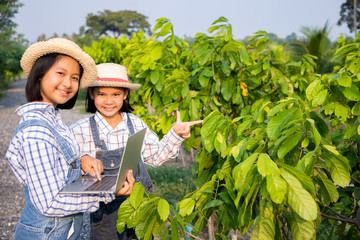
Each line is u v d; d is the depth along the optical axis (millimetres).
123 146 2244
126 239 2180
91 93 2254
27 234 1565
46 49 1563
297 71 3283
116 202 2123
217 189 1863
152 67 2773
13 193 5367
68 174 1602
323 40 11492
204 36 2693
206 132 1905
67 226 1625
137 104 4527
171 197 4859
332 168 1485
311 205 1194
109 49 9055
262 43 2938
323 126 1982
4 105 18484
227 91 2662
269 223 1428
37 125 1492
